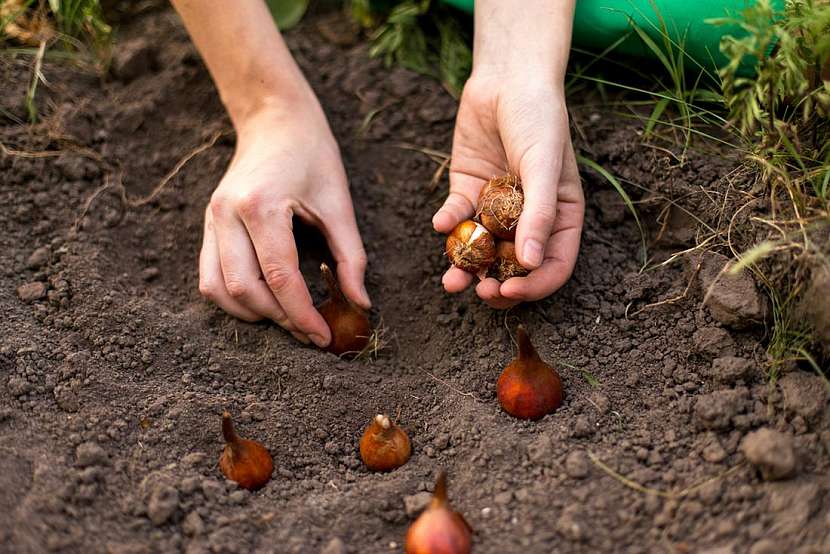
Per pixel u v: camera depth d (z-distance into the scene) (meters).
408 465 0.67
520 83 0.71
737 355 0.69
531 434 0.67
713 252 0.72
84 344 0.73
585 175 0.78
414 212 0.81
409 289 0.78
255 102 0.77
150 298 0.77
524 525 0.62
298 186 0.74
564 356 0.71
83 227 0.80
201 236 0.80
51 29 0.91
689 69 0.80
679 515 0.61
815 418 0.64
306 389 0.71
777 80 0.67
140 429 0.68
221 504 0.64
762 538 0.60
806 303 0.66
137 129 0.86
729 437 0.65
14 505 0.62
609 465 0.64
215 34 0.76
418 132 0.85
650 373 0.70
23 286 0.76
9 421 0.67
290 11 0.92
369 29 0.92
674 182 0.76
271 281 0.71
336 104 0.87
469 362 0.73
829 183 0.69
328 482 0.67
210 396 0.70
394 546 0.63
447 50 0.87
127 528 0.63
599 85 0.82
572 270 0.73
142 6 0.94
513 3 0.74
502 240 0.70
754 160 0.73
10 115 0.84
